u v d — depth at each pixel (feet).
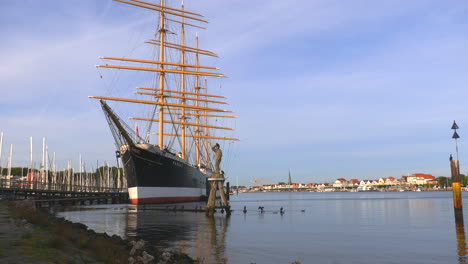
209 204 160.25
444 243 86.48
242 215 175.52
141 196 208.44
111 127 201.16
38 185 280.10
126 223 125.39
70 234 60.59
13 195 215.51
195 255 68.64
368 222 142.51
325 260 65.98
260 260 64.95
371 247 80.53
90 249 50.98
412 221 144.36
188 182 269.64
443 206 258.16
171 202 236.22
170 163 231.71
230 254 70.08
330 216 175.63
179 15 281.74
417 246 81.82
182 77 343.46
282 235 100.68
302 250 76.02
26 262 34.78
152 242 83.66
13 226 64.69
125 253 54.49
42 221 74.33
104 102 190.29
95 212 177.47
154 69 251.80
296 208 254.47
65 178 411.54
